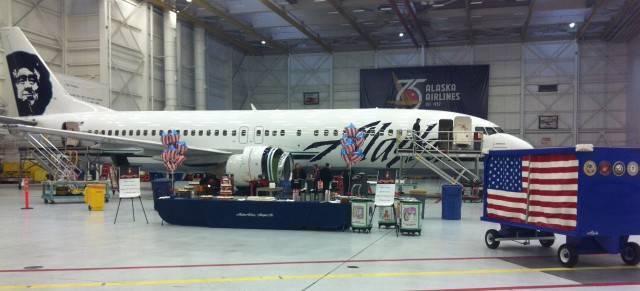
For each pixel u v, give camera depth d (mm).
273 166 17719
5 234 10695
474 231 11375
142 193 23516
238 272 7070
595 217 7176
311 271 7145
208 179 20500
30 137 21719
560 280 6656
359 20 33281
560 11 31312
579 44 34594
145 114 22656
